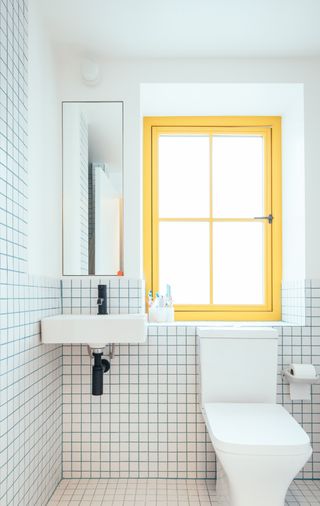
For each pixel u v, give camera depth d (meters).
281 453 1.56
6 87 1.57
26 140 1.80
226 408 2.00
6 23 1.57
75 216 2.40
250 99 2.60
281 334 2.37
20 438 1.66
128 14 2.03
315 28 2.15
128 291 2.37
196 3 1.96
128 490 2.19
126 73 2.41
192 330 2.36
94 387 2.16
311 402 2.35
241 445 1.57
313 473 2.33
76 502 2.05
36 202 1.95
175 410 2.35
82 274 2.38
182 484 2.26
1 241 1.50
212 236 2.87
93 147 2.41
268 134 2.84
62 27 2.14
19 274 1.69
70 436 2.35
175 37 2.22
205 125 2.83
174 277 2.96
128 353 2.36
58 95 2.38
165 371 2.36
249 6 1.98
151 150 2.84
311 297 2.36
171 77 2.41
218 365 2.17
